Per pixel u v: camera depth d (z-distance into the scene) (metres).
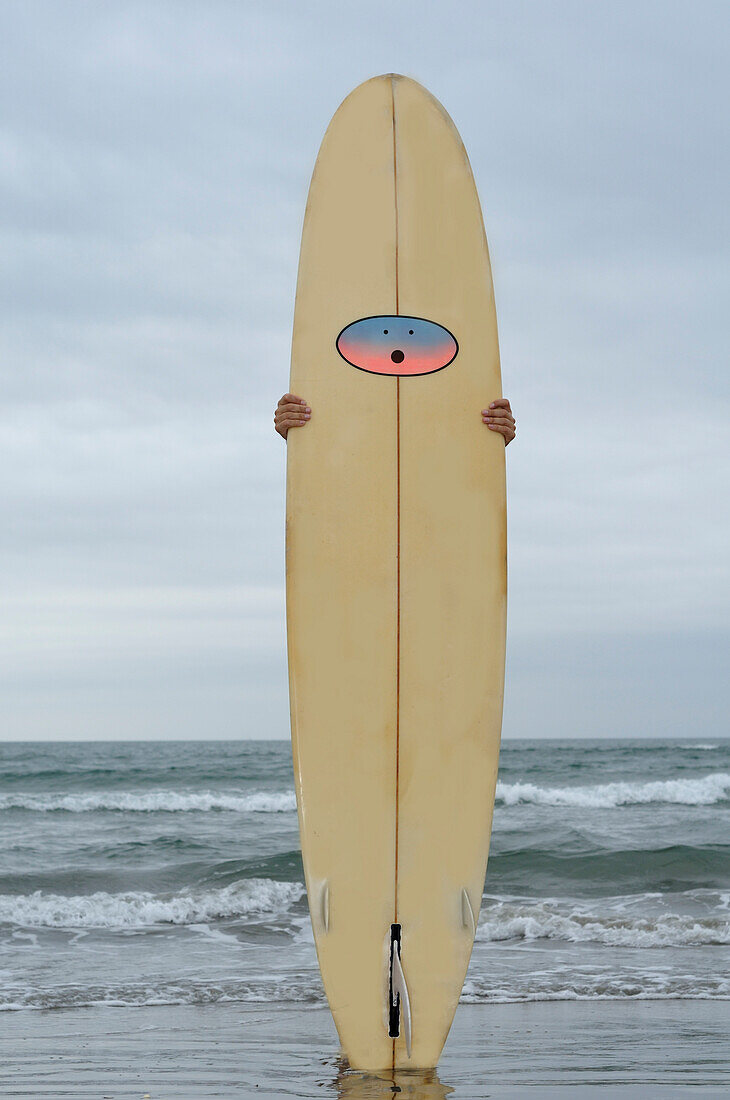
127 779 24.36
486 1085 3.82
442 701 4.01
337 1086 3.88
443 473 4.16
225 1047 4.69
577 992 5.93
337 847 3.89
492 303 4.34
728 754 34.56
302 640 4.01
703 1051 4.50
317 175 4.38
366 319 4.23
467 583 4.11
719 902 9.18
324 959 3.83
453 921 3.88
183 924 8.62
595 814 16.89
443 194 4.40
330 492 4.10
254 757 37.41
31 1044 4.77
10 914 8.83
